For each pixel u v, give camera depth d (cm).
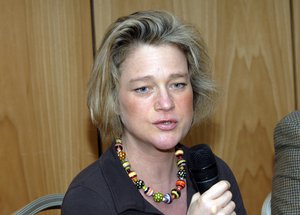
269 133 196
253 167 196
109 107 105
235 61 191
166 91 96
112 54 101
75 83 174
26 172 170
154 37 96
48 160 173
